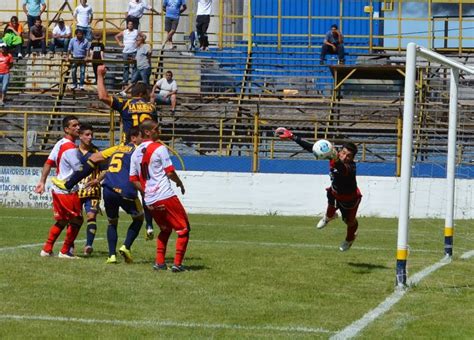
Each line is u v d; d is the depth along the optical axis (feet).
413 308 79.15
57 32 284.41
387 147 232.53
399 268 90.22
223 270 99.04
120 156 101.86
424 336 67.82
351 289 88.58
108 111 250.57
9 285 85.92
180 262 96.68
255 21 309.22
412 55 91.50
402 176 90.33
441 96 251.60
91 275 92.68
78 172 104.06
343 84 281.13
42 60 282.97
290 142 240.53
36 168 213.46
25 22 316.19
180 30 327.88
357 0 304.91
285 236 146.82
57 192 105.29
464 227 173.68
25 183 213.87
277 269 101.09
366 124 249.34
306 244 132.77
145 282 89.35
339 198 101.45
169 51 286.87
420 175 207.31
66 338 65.67
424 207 202.18
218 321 72.43
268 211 207.72
